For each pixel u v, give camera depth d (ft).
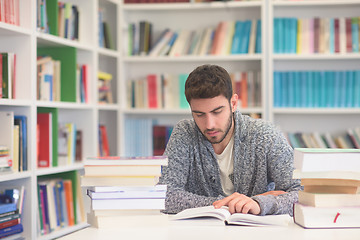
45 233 9.16
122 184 4.42
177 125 6.44
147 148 12.23
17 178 8.15
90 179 4.42
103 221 4.38
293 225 4.45
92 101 10.94
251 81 11.75
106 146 11.71
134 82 12.41
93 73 10.96
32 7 8.57
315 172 4.33
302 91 11.60
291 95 11.64
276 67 12.26
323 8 12.07
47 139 9.39
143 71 12.97
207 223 4.48
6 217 7.84
